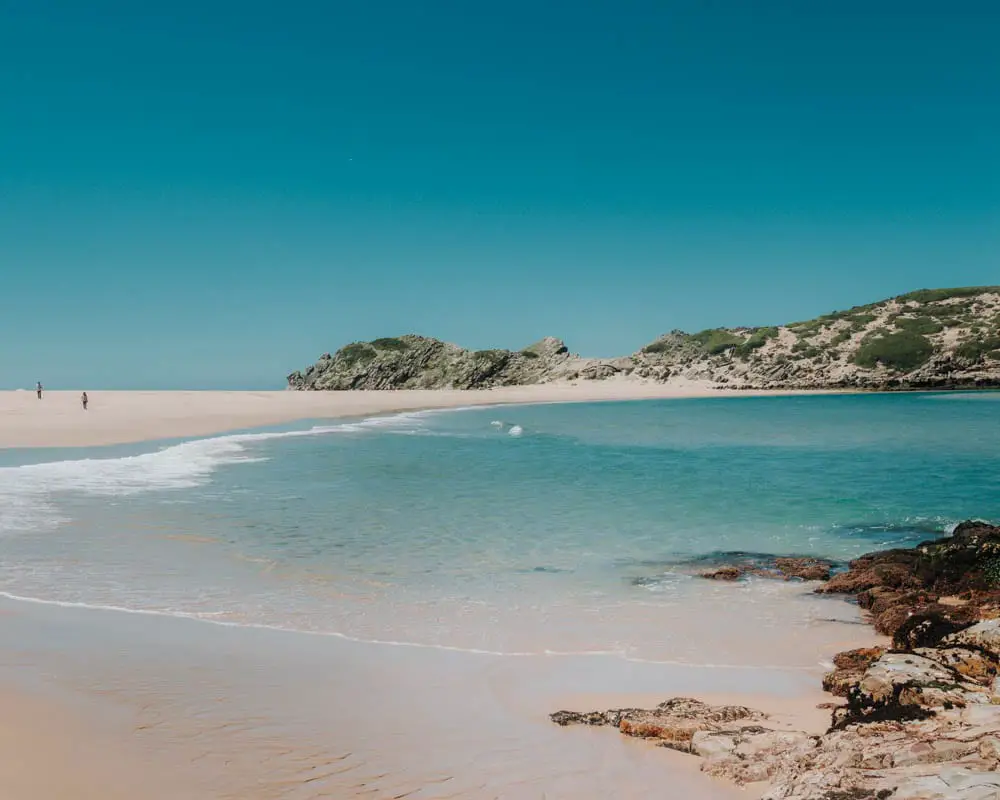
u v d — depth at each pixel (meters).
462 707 7.63
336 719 7.20
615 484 23.88
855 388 115.44
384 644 9.62
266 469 25.59
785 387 120.31
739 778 5.98
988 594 11.41
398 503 19.95
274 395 86.31
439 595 11.91
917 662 7.88
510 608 11.31
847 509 19.66
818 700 8.05
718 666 9.12
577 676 8.69
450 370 152.00
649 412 71.56
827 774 5.64
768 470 27.41
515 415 66.56
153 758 6.15
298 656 9.05
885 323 136.62
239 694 7.71
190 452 29.62
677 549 15.32
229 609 10.86
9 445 30.28
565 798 5.72
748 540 16.16
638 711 7.41
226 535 15.65
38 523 16.09
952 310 134.50
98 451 28.77
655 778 6.07
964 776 5.16
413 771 6.14
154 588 11.78
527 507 19.69
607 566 13.90
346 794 5.70
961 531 13.19
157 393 79.38
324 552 14.51
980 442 38.00
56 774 5.71
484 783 5.96
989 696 6.93
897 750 5.93
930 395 99.50
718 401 95.88
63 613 10.39
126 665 8.41
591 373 140.75
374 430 45.69
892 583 12.42
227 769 6.02
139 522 16.50
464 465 28.36
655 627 10.55
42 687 7.56
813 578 13.22
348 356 164.88
